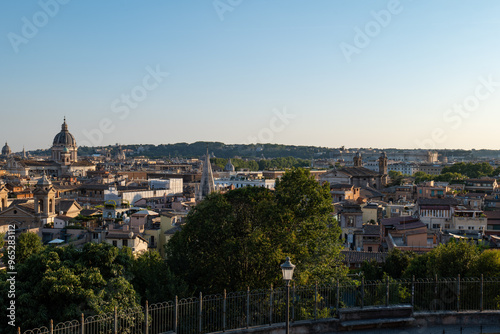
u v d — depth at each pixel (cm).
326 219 6294
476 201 13162
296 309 4144
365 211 14575
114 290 4512
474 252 5819
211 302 4106
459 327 3988
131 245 10144
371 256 9425
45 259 4656
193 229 5691
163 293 4847
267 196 6309
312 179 6344
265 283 5184
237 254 5281
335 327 3891
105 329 3944
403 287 4772
